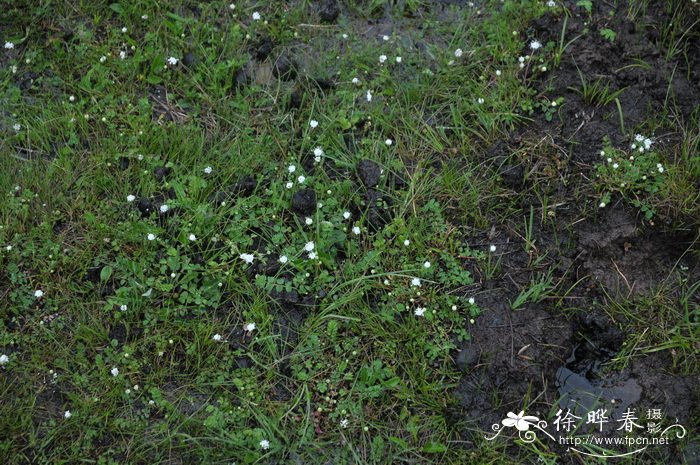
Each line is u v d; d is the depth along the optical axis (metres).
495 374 1.16
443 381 1.16
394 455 1.11
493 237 1.27
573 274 1.24
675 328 1.19
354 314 1.19
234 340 1.18
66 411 1.12
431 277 1.22
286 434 1.12
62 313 1.19
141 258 1.21
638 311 1.21
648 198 1.26
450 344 1.17
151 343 1.17
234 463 1.10
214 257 1.22
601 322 1.19
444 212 1.29
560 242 1.26
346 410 1.14
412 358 1.17
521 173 1.30
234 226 1.24
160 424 1.11
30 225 1.24
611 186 1.27
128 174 1.29
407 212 1.28
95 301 1.19
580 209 1.27
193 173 1.29
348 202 1.28
